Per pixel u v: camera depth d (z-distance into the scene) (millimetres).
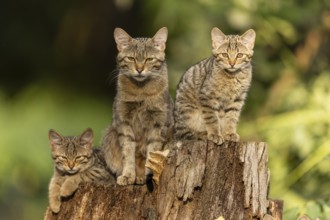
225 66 14039
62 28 26250
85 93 25672
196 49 20656
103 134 14609
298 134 18719
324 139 18625
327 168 18531
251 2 20391
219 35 14367
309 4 20797
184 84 14398
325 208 14875
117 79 14367
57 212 13891
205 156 12719
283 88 20438
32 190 23297
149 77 14125
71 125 23672
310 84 20266
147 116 14242
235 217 12523
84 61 26312
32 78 25828
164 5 21344
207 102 14062
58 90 25453
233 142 12766
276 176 18391
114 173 14469
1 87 25594
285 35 20562
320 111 19031
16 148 22906
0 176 22781
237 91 14172
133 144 14242
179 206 12594
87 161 14562
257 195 12570
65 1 26391
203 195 12617
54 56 26203
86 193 13109
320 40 20953
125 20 26578
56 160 14531
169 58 21609
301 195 18125
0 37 26047
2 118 23531
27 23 26219
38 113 23875
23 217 23125
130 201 12859
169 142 14312
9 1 26109
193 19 21062
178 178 12633
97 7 26312
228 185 12625
